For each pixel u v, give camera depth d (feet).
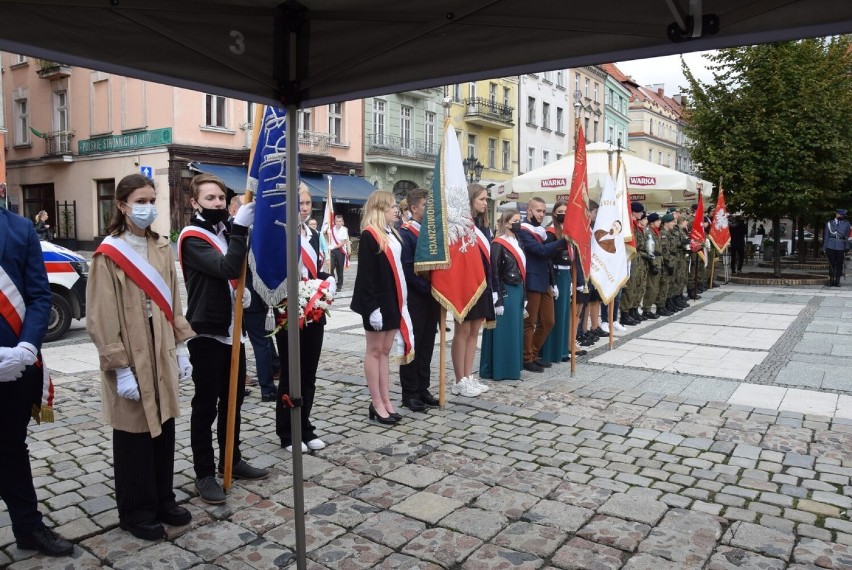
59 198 95.40
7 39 8.12
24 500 11.20
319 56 10.78
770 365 25.81
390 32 10.18
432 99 113.19
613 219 27.17
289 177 10.84
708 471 14.94
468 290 19.88
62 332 30.81
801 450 16.24
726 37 8.10
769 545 11.54
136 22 9.09
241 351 14.24
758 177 60.75
